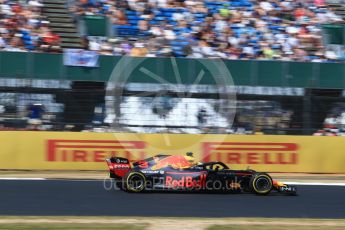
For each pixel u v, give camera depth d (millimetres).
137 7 71750
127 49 66438
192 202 39625
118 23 69688
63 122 58438
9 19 67062
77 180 50250
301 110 60719
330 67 61531
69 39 67625
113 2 71938
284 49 69812
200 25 70750
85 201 38969
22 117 57812
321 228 30266
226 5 73938
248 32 70938
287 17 74312
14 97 57562
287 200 42000
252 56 68438
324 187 49938
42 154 57312
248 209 37438
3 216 32500
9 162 56750
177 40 68188
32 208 35750
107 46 66875
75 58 58750
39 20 68375
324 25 73375
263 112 60375
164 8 72000
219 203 39531
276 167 59438
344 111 61031
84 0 70875
